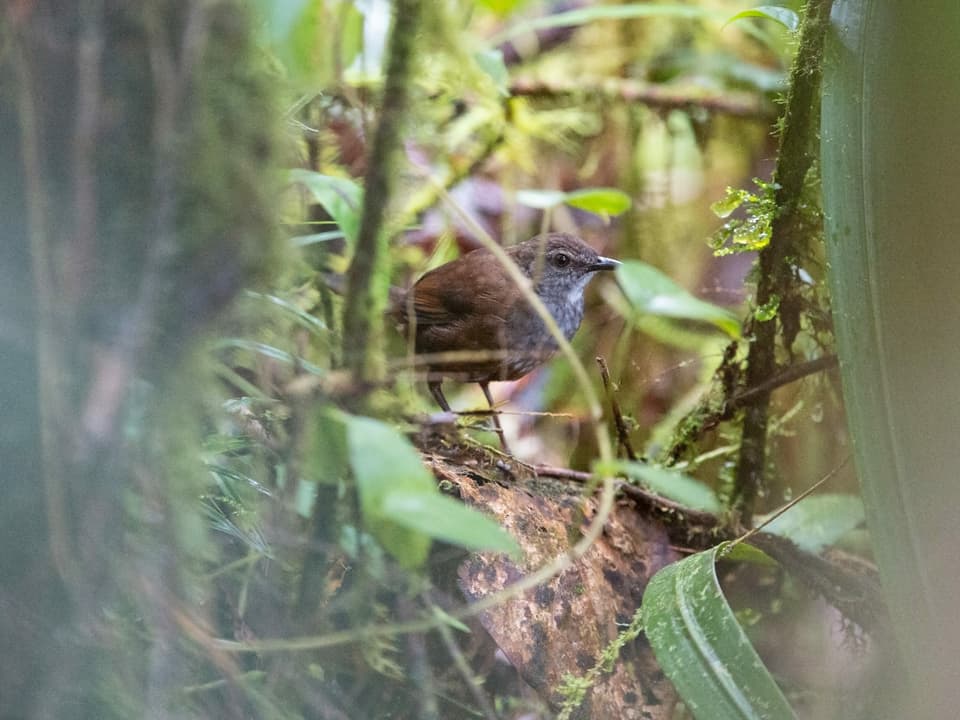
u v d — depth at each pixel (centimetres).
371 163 261
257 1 231
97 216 212
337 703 304
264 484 296
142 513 228
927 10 296
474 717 339
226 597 285
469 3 392
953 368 289
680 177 686
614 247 693
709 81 667
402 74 259
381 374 273
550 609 360
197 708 253
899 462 296
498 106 602
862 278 304
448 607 336
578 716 348
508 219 656
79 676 227
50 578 224
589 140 675
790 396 466
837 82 317
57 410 211
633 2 663
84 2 205
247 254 225
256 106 224
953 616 288
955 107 292
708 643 303
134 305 214
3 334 217
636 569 403
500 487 388
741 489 455
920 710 297
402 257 558
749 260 635
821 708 428
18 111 209
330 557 303
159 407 228
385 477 203
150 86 211
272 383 276
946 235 292
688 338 598
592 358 659
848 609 409
